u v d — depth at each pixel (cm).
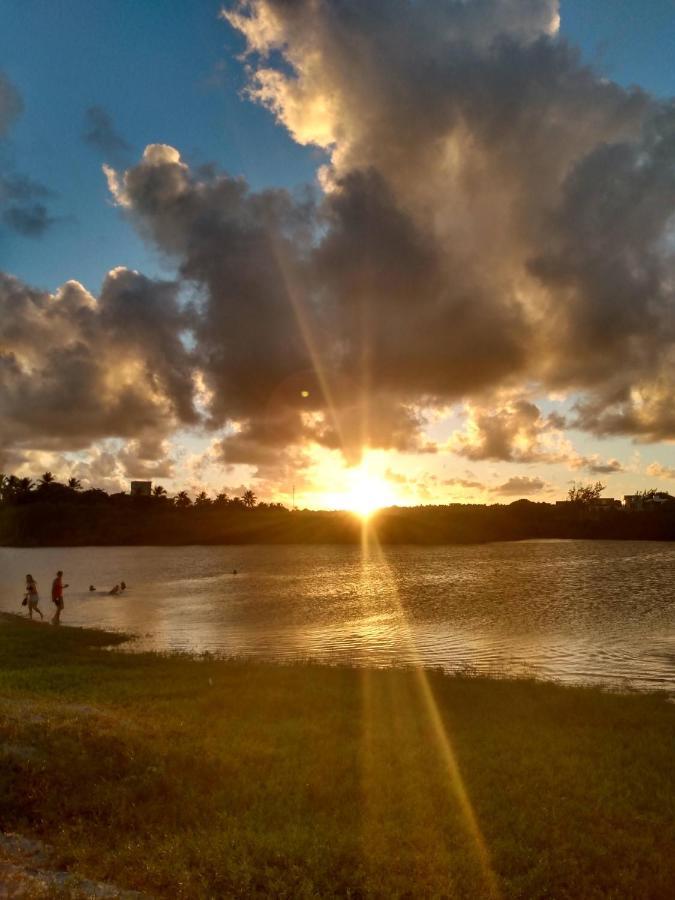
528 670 2105
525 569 7162
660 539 17275
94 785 834
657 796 850
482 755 1030
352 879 625
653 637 2780
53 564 9038
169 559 10281
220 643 2638
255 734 1109
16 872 633
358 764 959
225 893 601
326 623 3250
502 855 682
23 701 1176
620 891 626
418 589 5025
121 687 1505
